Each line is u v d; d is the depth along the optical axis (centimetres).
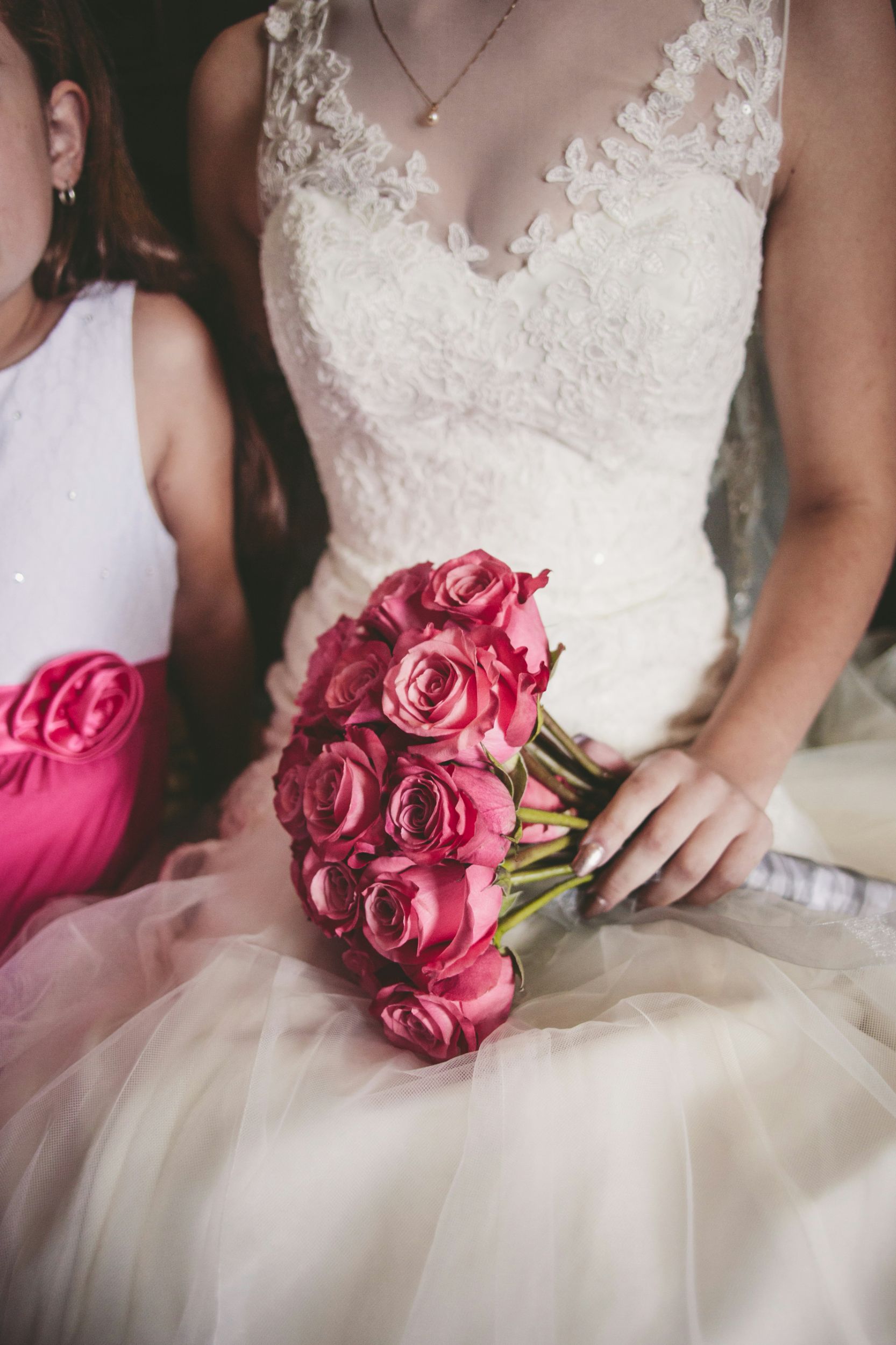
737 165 90
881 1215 62
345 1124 67
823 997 78
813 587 97
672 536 105
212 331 126
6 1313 67
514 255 91
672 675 103
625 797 83
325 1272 63
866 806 119
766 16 87
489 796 66
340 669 73
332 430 106
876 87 89
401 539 106
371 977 72
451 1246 60
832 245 93
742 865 84
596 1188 63
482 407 96
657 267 88
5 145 93
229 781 155
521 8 88
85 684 107
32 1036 82
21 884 108
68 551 109
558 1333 58
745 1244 60
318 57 96
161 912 93
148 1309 63
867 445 98
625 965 82
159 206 172
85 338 109
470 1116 65
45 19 97
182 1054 74
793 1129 67
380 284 93
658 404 94
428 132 92
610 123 88
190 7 166
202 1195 65
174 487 120
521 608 71
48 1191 70
